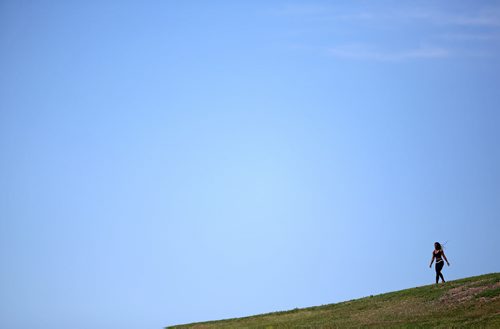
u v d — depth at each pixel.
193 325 52.16
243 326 47.69
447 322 39.00
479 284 45.12
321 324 43.88
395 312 43.62
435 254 49.00
